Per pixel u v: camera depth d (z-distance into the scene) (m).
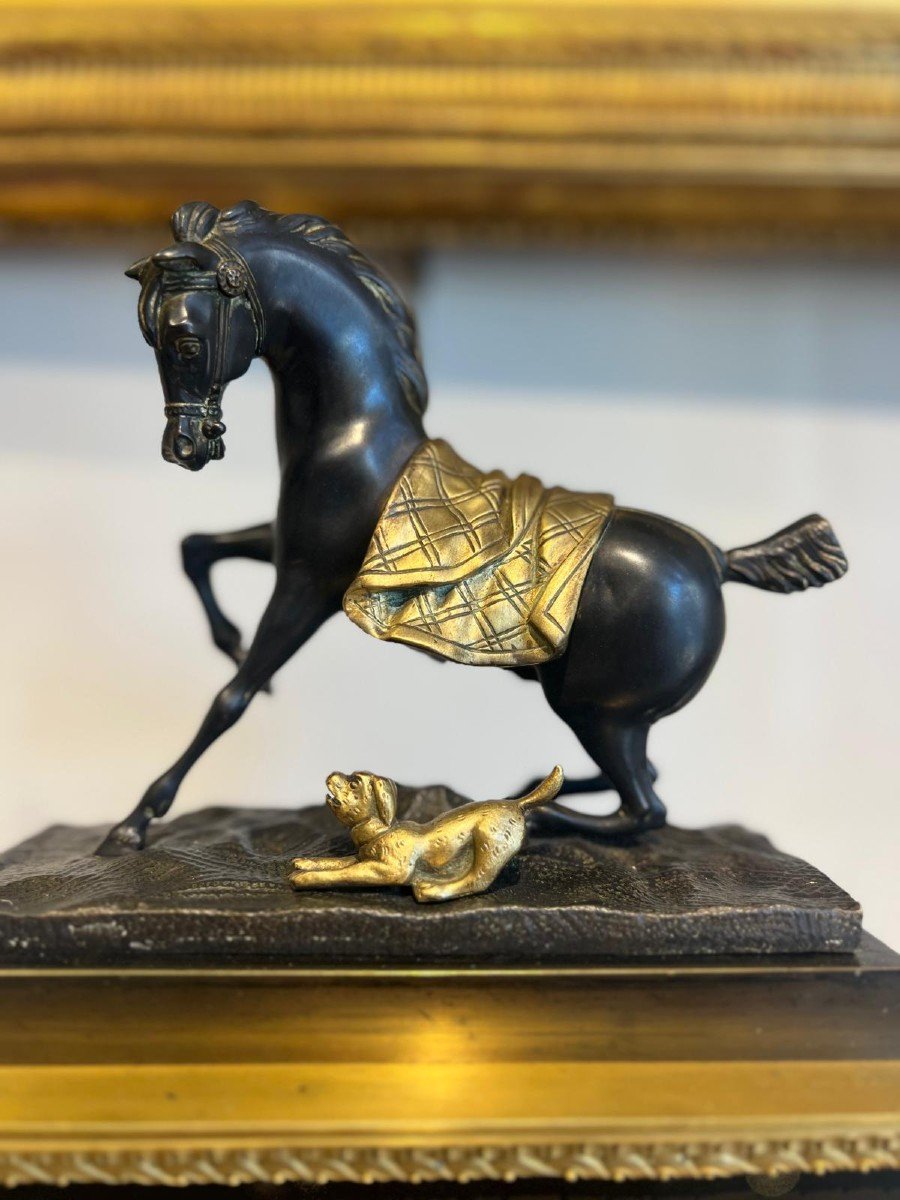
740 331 1.28
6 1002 0.68
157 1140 0.62
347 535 0.79
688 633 0.78
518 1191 0.69
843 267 1.24
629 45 1.09
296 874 0.74
